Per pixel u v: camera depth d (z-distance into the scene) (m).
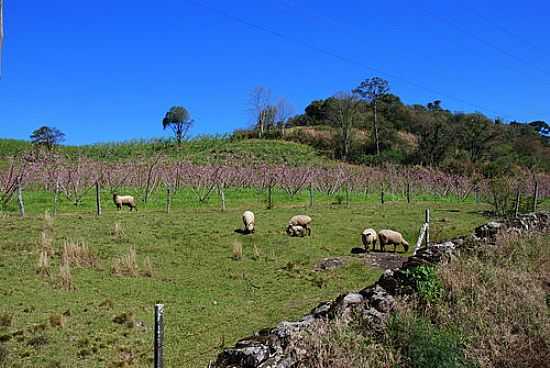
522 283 12.25
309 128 109.31
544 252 14.63
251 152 83.56
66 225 24.81
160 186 44.56
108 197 37.06
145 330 14.52
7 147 69.94
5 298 15.73
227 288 18.78
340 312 10.23
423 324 9.87
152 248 22.48
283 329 9.46
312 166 61.59
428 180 55.03
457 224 31.00
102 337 13.82
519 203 36.38
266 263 21.95
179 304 16.80
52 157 43.25
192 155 75.69
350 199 44.31
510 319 10.90
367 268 21.56
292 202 39.97
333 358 8.93
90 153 71.75
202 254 22.59
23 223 24.70
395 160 87.19
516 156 89.62
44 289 16.73
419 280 11.31
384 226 29.56
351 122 96.75
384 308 10.41
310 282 19.67
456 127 91.94
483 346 9.97
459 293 11.32
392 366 9.12
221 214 31.06
